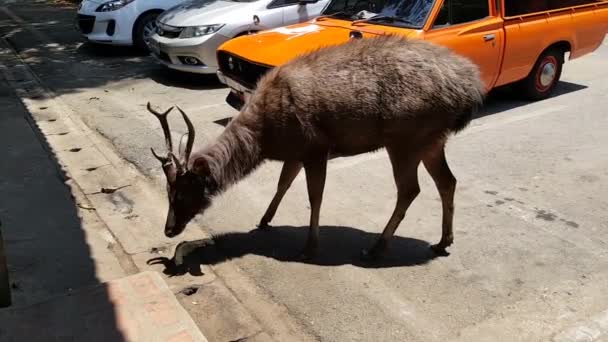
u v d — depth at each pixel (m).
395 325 3.82
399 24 6.81
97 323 3.54
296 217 5.33
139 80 9.91
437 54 4.38
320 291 4.19
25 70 10.52
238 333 3.76
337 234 5.00
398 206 4.55
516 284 4.25
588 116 7.80
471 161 6.43
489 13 7.27
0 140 6.94
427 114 4.26
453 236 4.79
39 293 4.01
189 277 4.36
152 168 6.29
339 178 6.06
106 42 11.49
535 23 7.77
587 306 4.00
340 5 7.65
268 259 4.61
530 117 7.82
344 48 4.43
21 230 4.87
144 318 3.60
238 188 5.87
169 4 11.71
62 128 7.51
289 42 6.75
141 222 5.16
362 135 4.39
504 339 3.69
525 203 5.49
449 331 3.76
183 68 9.50
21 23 15.34
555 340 3.68
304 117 4.29
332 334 3.75
